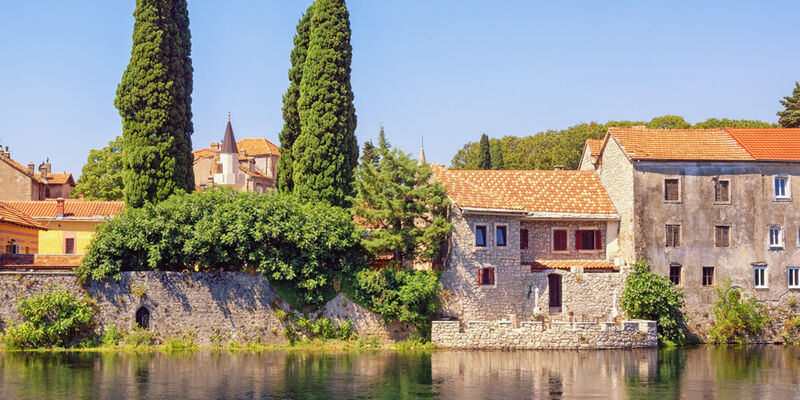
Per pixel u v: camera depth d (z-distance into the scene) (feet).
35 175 338.75
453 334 172.24
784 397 129.59
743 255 195.93
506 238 184.96
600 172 210.79
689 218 195.21
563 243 200.13
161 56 200.95
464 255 179.32
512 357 162.40
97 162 313.73
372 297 173.58
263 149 441.68
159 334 169.07
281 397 124.77
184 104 205.57
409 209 178.81
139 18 201.26
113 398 122.42
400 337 175.32
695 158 194.70
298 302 174.29
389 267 178.70
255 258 170.30
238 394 126.21
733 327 191.52
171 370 143.74
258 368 146.92
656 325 183.01
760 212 197.06
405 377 140.56
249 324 172.35
